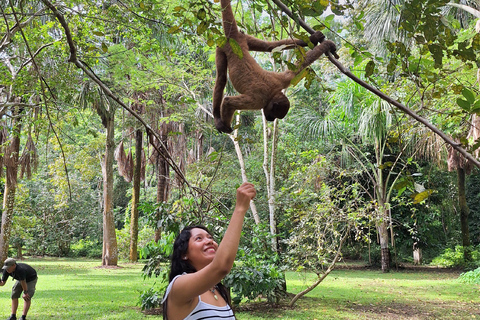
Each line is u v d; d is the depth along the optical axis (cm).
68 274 1562
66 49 711
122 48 851
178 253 221
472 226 2105
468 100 199
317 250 874
